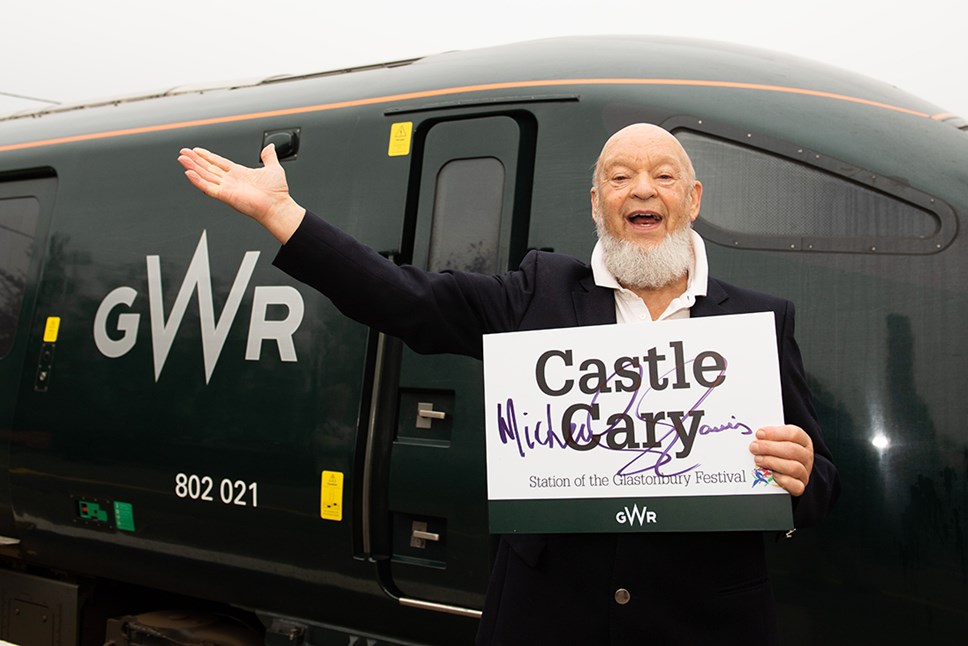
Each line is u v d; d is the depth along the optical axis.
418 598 3.07
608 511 1.72
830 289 2.64
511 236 3.02
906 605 2.47
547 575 1.79
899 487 2.48
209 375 3.47
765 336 1.70
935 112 3.10
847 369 2.57
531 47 3.42
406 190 3.22
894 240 2.61
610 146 1.89
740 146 2.86
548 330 1.80
